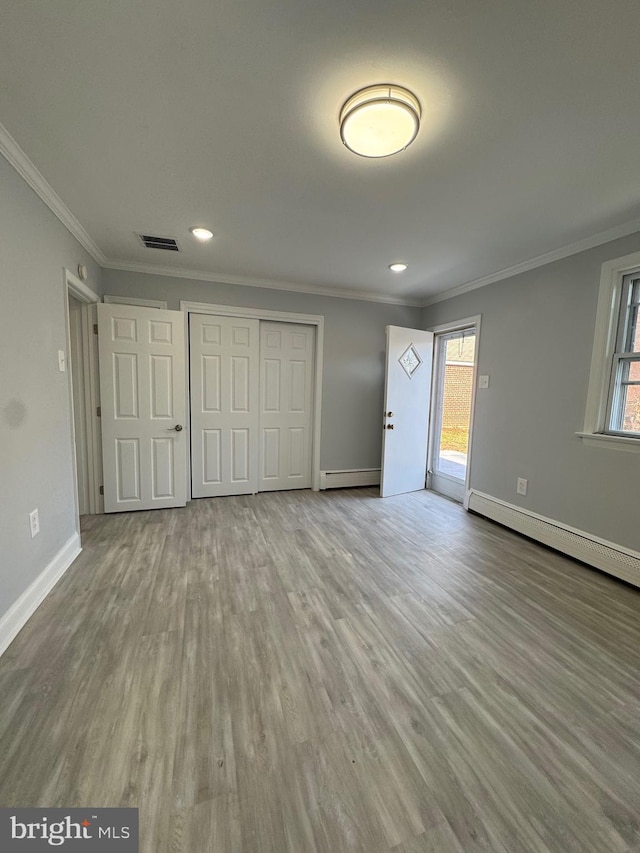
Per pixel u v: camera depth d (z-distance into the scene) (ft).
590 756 4.05
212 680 4.95
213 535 9.77
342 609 6.62
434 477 14.61
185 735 4.15
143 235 9.02
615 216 7.56
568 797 3.63
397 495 13.92
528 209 7.34
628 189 6.58
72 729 4.18
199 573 7.77
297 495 13.65
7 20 3.70
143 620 6.17
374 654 5.51
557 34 3.72
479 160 5.80
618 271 8.13
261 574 7.79
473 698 4.78
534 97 4.51
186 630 5.94
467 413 13.98
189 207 7.54
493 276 11.26
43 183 6.61
